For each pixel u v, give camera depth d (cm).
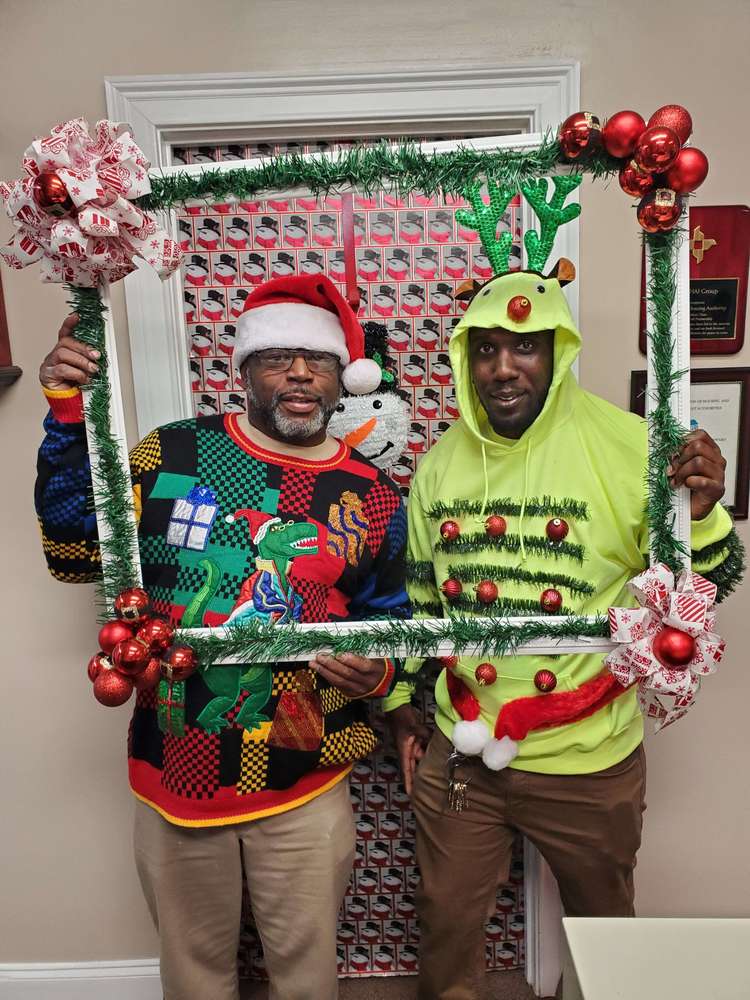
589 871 116
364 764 146
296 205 122
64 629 140
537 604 104
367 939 153
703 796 145
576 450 107
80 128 82
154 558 102
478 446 111
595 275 128
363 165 90
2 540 137
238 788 101
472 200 99
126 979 149
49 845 147
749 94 123
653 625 88
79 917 149
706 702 142
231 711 99
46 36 121
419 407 124
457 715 114
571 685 107
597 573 105
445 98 122
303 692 103
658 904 149
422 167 90
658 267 89
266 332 100
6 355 129
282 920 107
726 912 149
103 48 122
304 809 107
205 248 124
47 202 79
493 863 121
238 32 122
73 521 100
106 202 83
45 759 144
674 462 90
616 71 123
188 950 108
